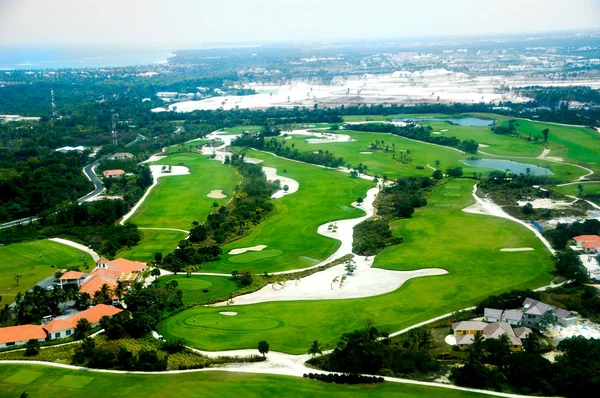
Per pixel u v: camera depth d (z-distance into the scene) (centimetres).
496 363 14650
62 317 18138
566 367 13850
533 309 16562
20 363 15525
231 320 17912
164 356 15525
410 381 14200
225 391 13788
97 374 14862
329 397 13412
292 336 16712
